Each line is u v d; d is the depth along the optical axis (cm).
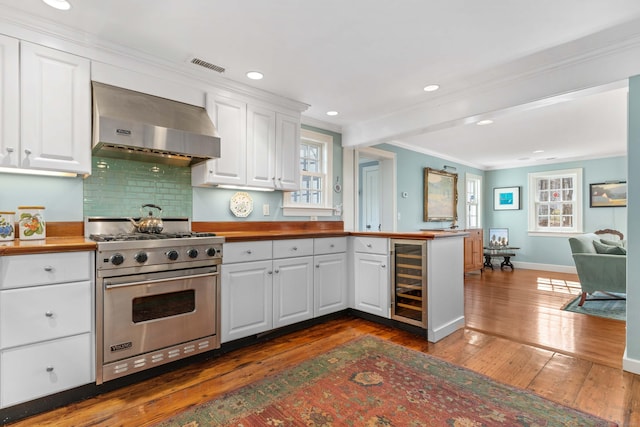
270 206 353
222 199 313
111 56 225
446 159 634
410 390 184
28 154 194
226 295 246
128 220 252
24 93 193
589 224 618
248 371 217
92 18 195
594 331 295
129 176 259
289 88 301
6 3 181
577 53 235
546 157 634
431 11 189
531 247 690
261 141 307
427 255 274
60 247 175
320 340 272
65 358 177
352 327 307
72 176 229
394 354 236
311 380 196
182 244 220
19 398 164
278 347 258
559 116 379
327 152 418
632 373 213
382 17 195
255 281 264
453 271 299
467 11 188
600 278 379
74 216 233
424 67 259
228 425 154
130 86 234
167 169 279
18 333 164
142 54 234
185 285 222
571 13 189
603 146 536
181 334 221
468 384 192
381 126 387
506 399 176
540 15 191
